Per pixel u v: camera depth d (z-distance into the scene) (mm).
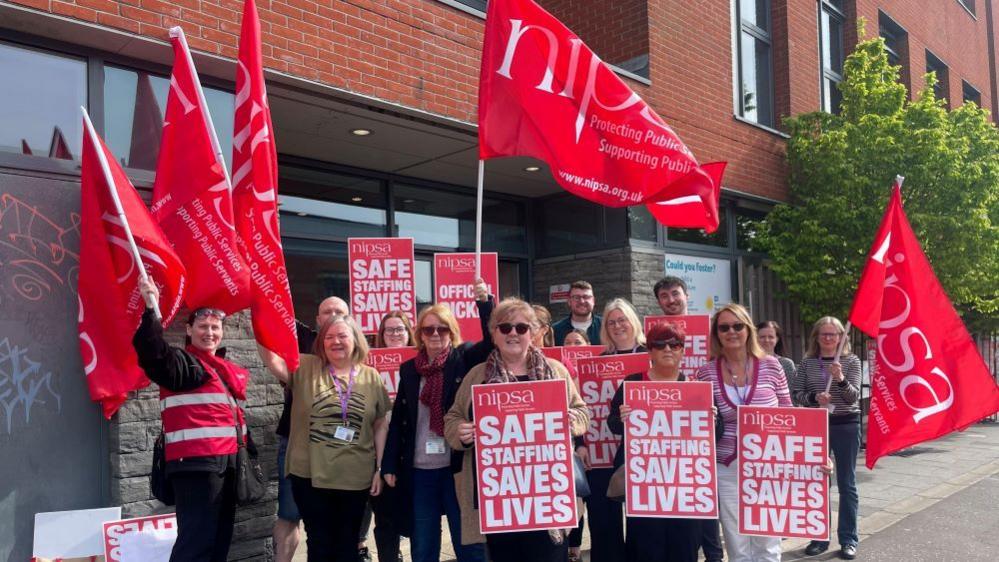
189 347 4109
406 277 6180
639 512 4055
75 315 4555
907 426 4910
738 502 4215
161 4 4871
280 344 4508
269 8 5477
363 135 7109
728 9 10062
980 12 18734
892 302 5027
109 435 4645
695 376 4551
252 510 5180
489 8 4723
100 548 4418
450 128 6949
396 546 5055
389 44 6266
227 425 3957
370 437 4543
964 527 6668
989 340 15273
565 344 5891
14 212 4387
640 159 4547
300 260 7793
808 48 11727
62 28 4531
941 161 9148
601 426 4652
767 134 10477
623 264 8898
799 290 9766
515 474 3758
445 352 4516
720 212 10234
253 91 4613
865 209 9336
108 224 4465
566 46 4645
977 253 9703
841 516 5863
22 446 4336
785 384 4492
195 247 4562
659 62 8859
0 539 4238
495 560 3863
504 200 9781
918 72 15125
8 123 4484
